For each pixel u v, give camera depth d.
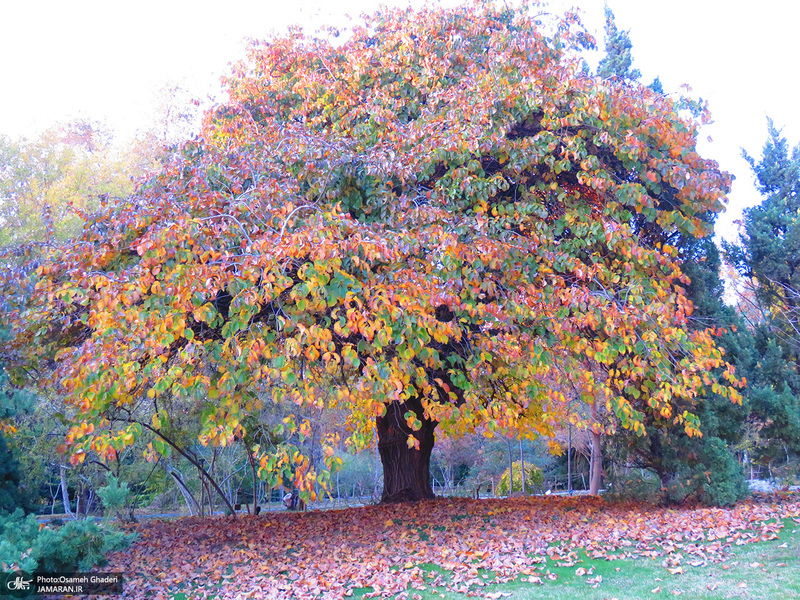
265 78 11.62
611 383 8.68
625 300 7.85
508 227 8.34
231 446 16.58
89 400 6.06
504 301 7.63
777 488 10.20
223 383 6.00
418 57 10.44
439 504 10.92
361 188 9.05
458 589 5.34
